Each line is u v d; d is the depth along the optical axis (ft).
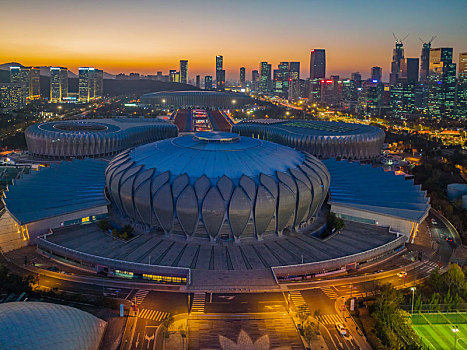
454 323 313.12
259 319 304.50
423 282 369.50
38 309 267.18
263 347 275.59
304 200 424.05
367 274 377.71
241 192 391.65
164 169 425.69
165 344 275.18
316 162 485.97
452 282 344.28
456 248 449.48
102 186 513.04
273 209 403.95
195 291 336.29
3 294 325.01
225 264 370.73
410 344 273.33
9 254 406.41
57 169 559.38
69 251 383.86
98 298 322.14
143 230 435.12
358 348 279.28
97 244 404.16
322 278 370.73
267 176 412.57
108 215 479.41
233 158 438.40
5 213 503.20
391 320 295.69
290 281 359.66
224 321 301.22
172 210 400.06
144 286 347.97
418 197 497.87
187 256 381.81
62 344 250.37
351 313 317.42
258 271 362.12
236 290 338.34
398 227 458.50
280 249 400.67
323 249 403.95
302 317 296.92
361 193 511.81
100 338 277.44
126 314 307.58
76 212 452.35
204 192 392.06
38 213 435.53
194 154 447.01
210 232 402.52
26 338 242.17
